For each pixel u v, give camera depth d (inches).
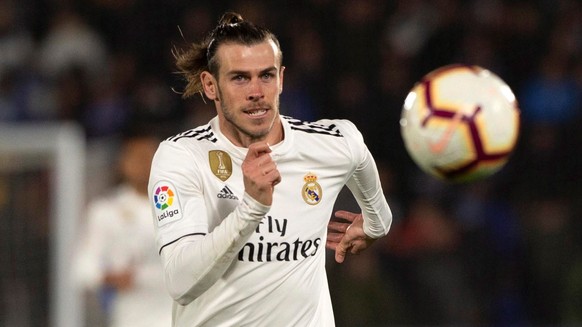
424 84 618.5
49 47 1948.8
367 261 1514.5
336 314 1501.0
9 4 1984.5
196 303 613.9
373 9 1920.5
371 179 663.1
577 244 1660.9
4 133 1221.7
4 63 1925.4
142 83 1882.4
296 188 616.7
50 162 1222.3
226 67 586.9
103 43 1962.4
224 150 609.3
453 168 608.1
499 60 1889.8
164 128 1701.5
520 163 1766.7
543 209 1681.8
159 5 1964.8
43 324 1208.8
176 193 593.0
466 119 596.7
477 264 1654.8
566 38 1904.5
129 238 1101.7
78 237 1229.7
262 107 586.2
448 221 1680.6
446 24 1919.3
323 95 1823.3
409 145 619.2
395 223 1648.6
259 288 606.9
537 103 1833.2
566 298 1632.6
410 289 1601.9
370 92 1806.1
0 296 1207.6
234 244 557.0
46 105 1875.0
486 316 1626.5
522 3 1948.8
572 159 1772.9
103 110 1839.3
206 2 1963.6
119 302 1102.4
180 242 581.3
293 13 1920.5
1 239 1210.6
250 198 552.1
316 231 622.8
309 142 623.5
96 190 1298.0
